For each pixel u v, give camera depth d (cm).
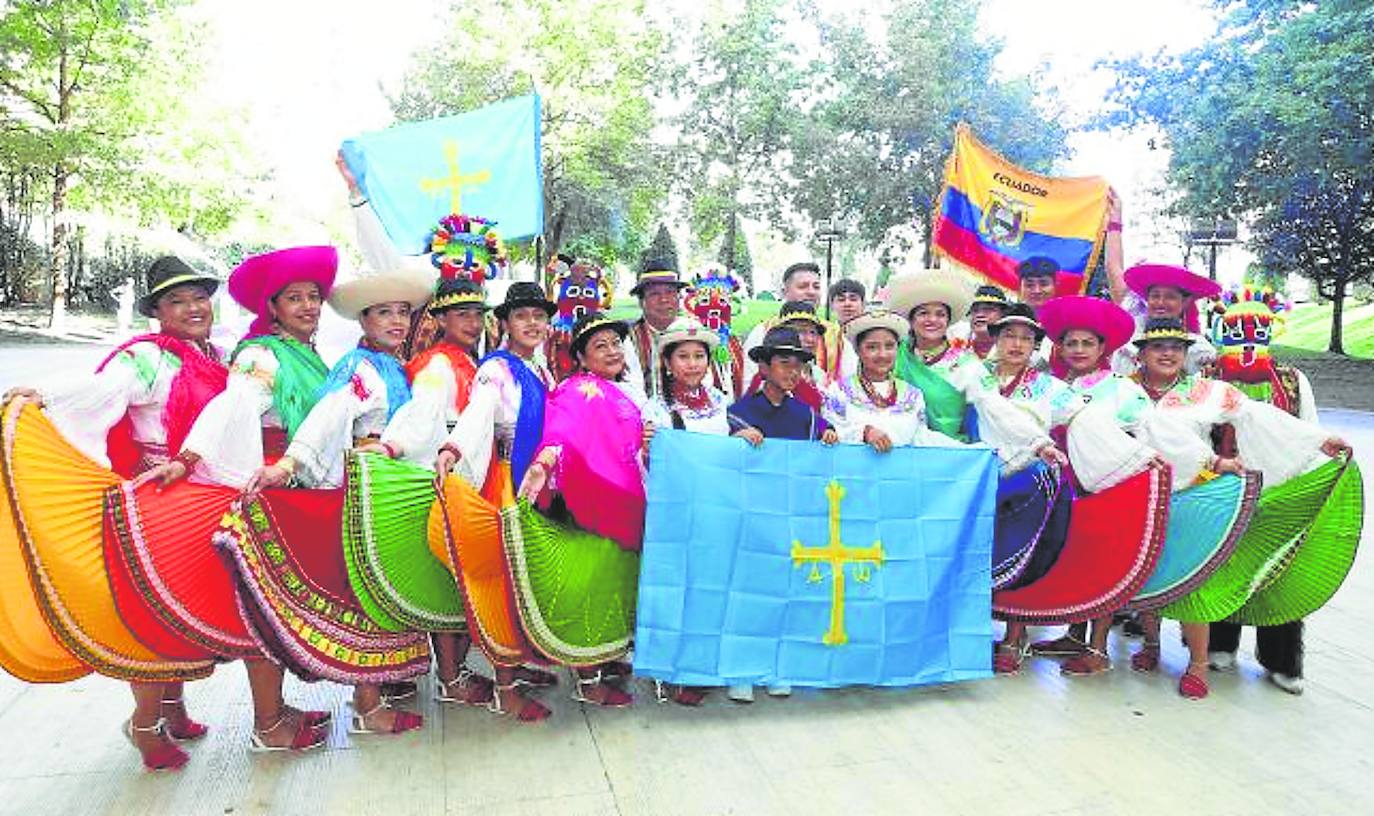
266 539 338
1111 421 432
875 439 427
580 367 425
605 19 2666
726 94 2955
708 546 402
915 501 431
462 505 358
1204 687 426
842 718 401
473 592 365
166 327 364
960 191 692
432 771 350
